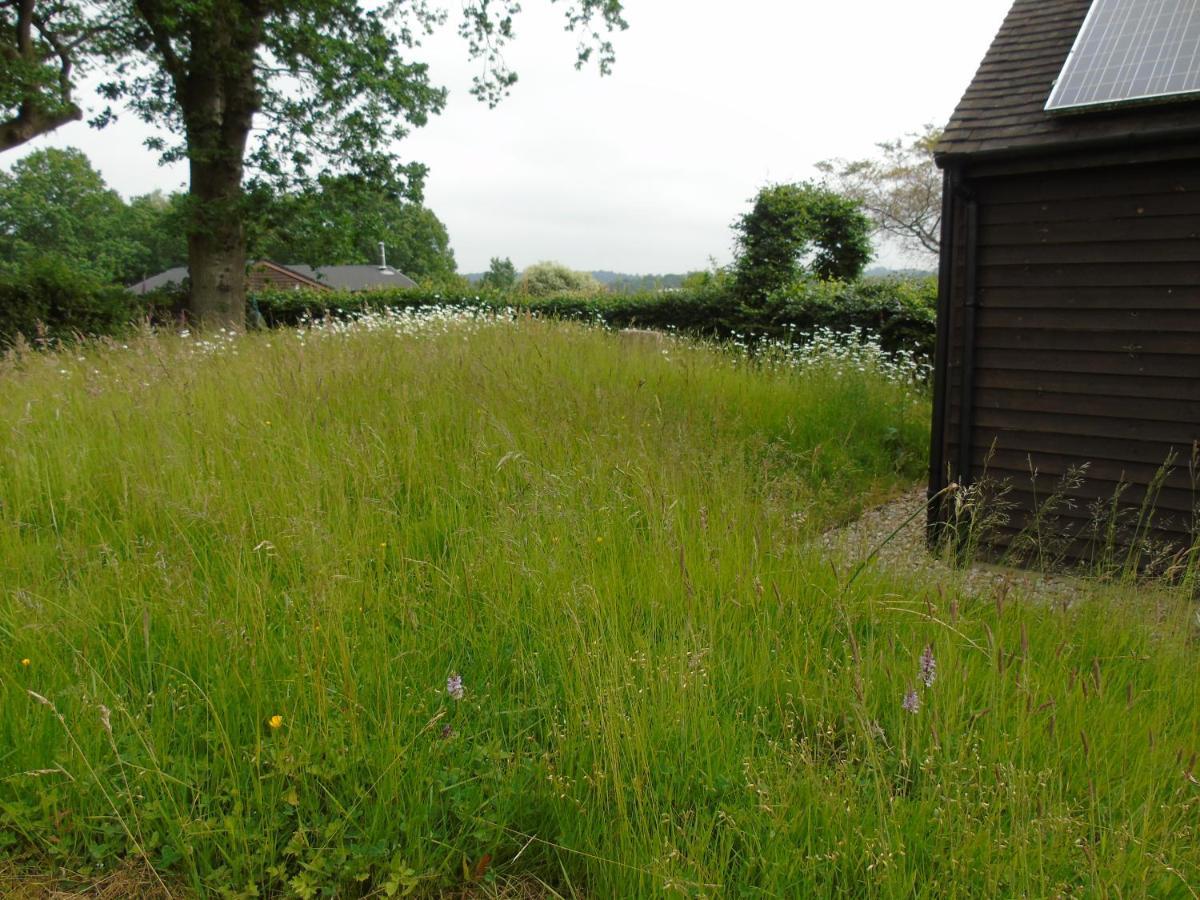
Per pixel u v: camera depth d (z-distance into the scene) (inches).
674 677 115.9
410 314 482.3
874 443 322.3
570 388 267.1
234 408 229.3
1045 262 213.9
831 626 140.4
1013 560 187.8
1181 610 143.2
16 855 98.0
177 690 116.7
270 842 96.9
